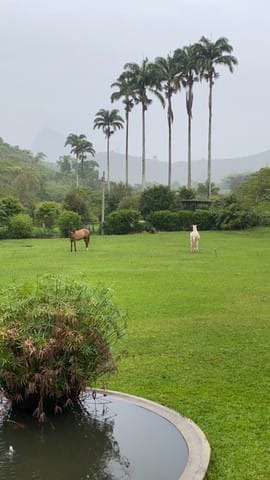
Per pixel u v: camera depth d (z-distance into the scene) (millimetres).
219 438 4133
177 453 3727
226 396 4996
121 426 4113
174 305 9500
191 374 5641
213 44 44000
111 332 4426
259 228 35844
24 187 66375
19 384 4094
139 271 14625
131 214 35750
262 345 6766
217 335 7289
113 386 5258
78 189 55219
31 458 3672
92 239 29891
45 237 33906
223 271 14531
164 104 47094
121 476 3455
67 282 4426
